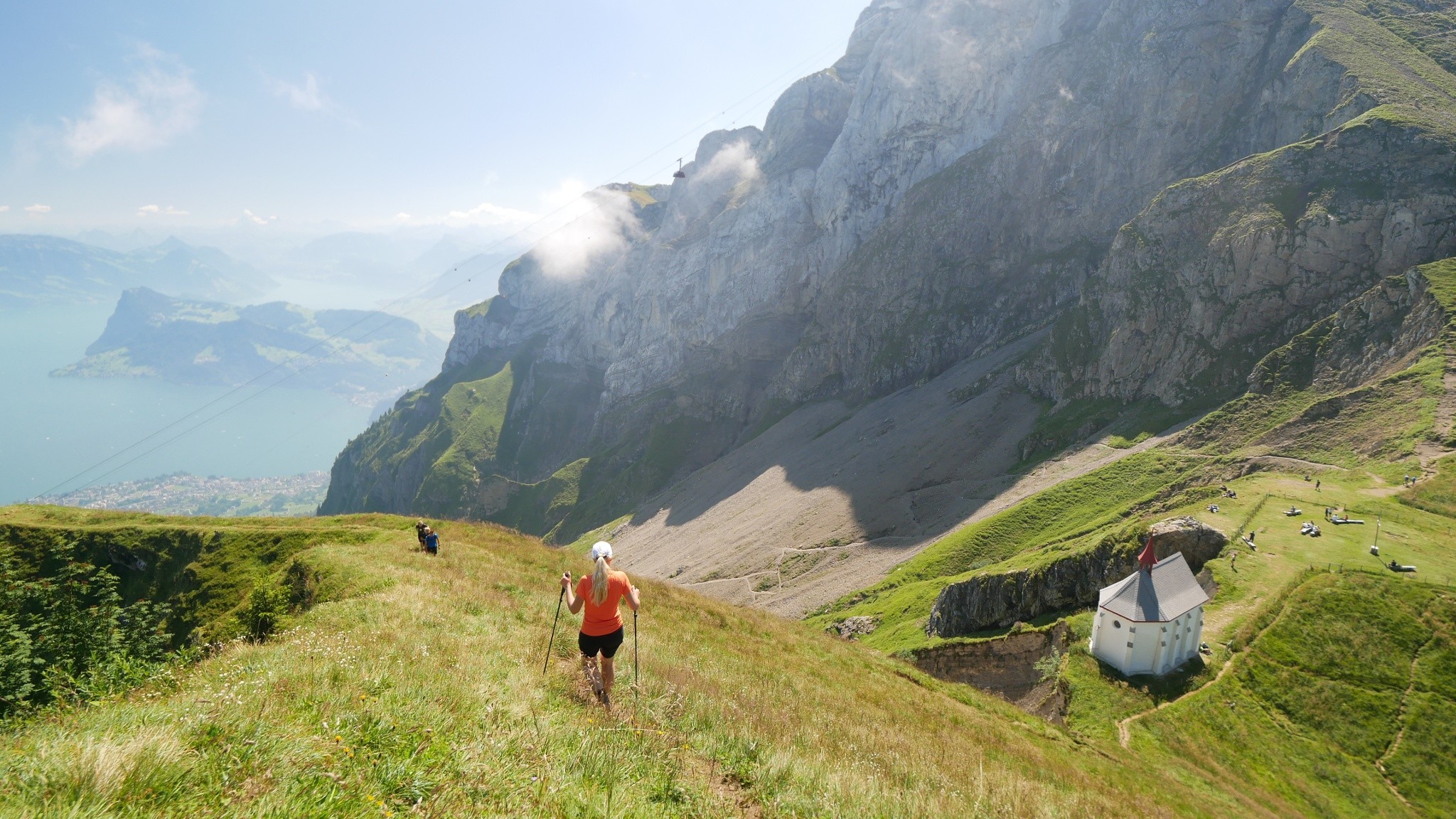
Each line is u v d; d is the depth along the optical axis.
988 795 12.90
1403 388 108.44
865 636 106.38
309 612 17.77
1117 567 74.19
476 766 6.80
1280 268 149.50
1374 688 49.91
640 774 8.16
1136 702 53.09
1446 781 43.41
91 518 61.84
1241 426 128.88
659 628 26.77
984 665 73.25
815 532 173.62
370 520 53.19
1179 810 30.05
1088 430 165.50
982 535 127.62
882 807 9.27
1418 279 123.56
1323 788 43.81
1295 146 160.38
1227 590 64.06
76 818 4.40
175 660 12.61
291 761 6.09
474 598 21.16
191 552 52.91
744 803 8.64
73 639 31.19
